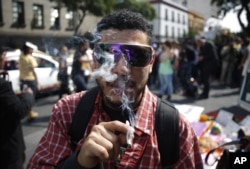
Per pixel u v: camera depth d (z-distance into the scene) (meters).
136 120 1.01
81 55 5.57
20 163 2.00
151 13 42.66
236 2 11.93
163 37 55.84
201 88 8.73
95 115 1.04
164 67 7.06
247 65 2.17
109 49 0.96
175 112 1.05
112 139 0.79
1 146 1.89
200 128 2.85
